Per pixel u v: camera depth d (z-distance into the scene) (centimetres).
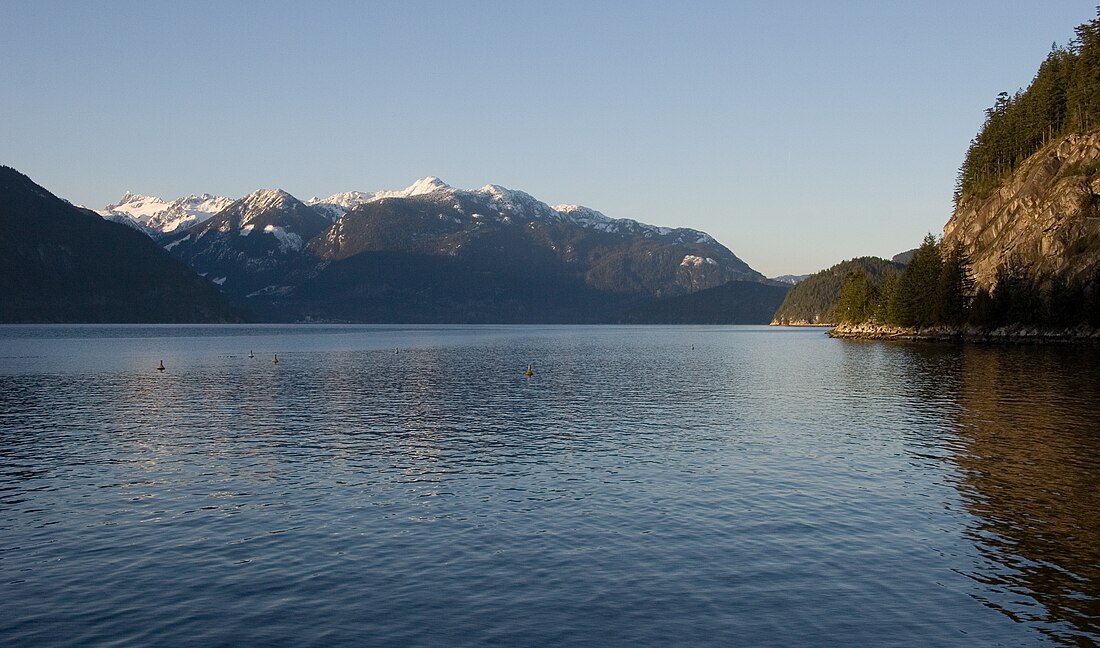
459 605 2188
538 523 2966
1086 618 2077
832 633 1997
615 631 2016
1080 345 13938
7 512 3162
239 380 9219
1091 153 15888
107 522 3011
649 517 3034
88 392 7806
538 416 5978
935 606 2156
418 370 10888
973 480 3575
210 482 3684
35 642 1975
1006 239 16888
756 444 4631
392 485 3609
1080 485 3453
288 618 2109
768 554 2584
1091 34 16288
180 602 2222
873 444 4566
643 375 9919
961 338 16938
